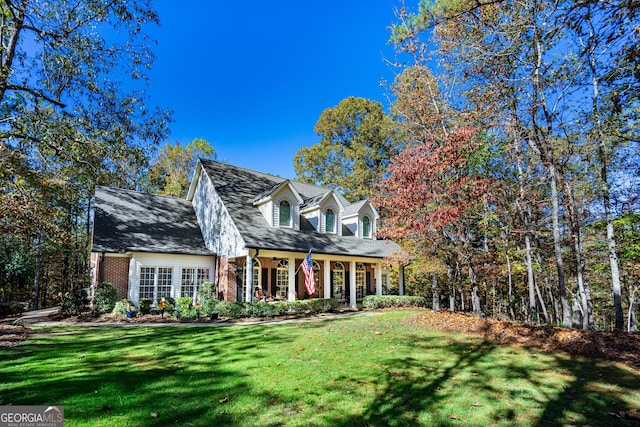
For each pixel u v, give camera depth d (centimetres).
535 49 1086
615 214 1363
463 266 1781
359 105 3812
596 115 1102
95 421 412
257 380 573
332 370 635
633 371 632
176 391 519
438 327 1133
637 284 1678
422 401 484
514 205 1431
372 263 2444
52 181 1619
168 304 1505
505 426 410
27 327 1189
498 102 1188
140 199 2042
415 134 1655
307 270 1542
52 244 2533
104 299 1500
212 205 1941
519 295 2508
